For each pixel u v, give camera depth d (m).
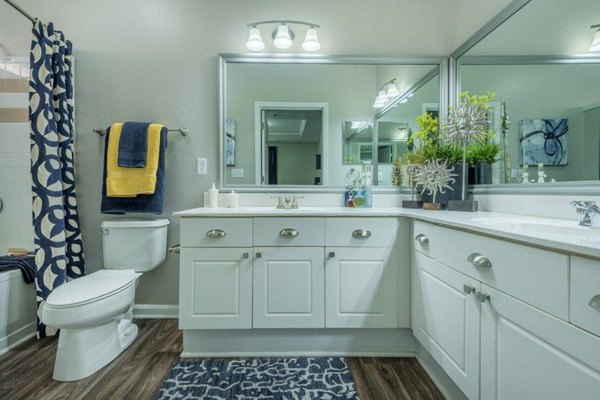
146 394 1.29
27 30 2.06
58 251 1.80
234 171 2.07
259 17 2.08
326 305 1.57
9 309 1.67
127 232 1.87
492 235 0.94
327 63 2.08
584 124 1.16
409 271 1.58
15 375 1.42
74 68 2.03
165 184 2.04
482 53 1.80
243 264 1.56
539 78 1.38
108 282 1.54
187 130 2.07
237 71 2.07
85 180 2.05
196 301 1.56
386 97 2.11
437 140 1.94
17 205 2.09
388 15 2.09
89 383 1.36
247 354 1.60
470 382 1.05
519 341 0.83
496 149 1.67
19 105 2.09
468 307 1.06
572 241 0.68
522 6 1.48
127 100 2.06
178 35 2.07
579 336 0.66
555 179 1.29
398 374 1.44
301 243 1.57
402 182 2.10
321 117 2.08
